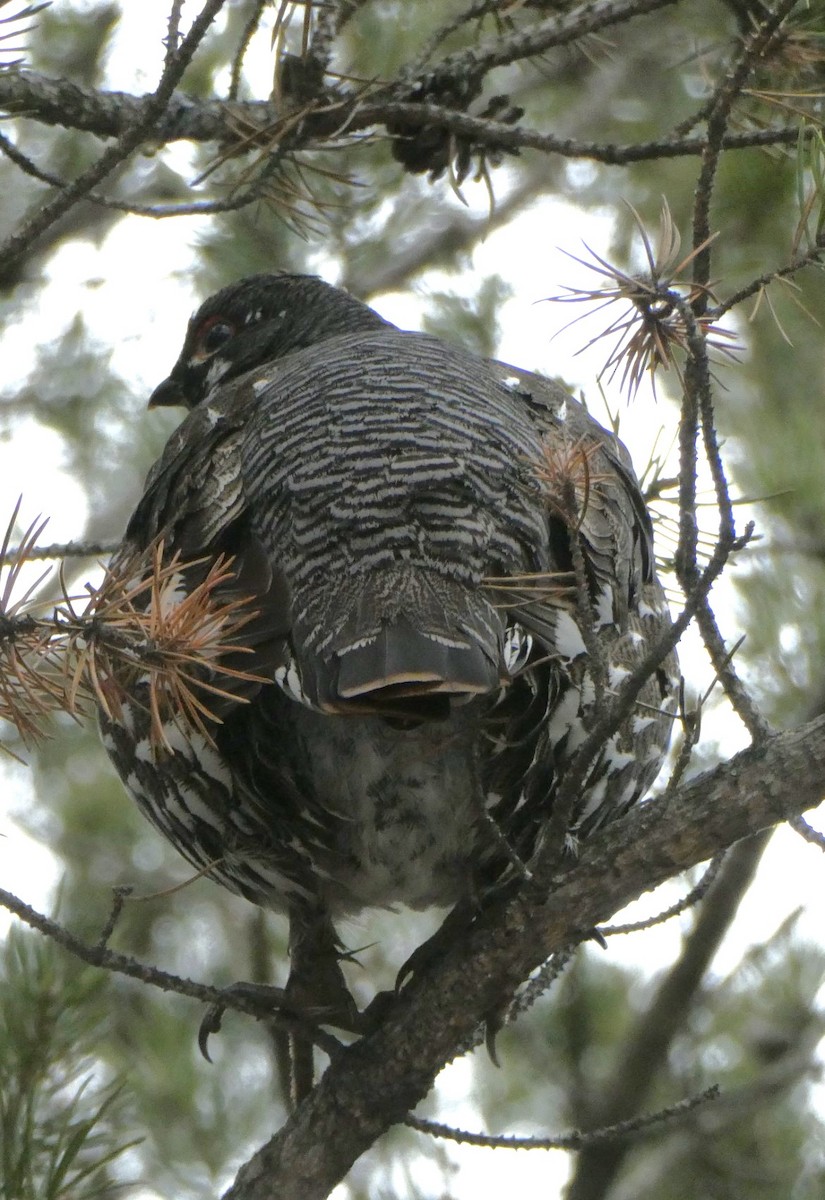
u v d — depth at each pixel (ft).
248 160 32.76
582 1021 36.60
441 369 24.71
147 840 41.29
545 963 24.20
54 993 23.38
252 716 23.68
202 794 24.73
